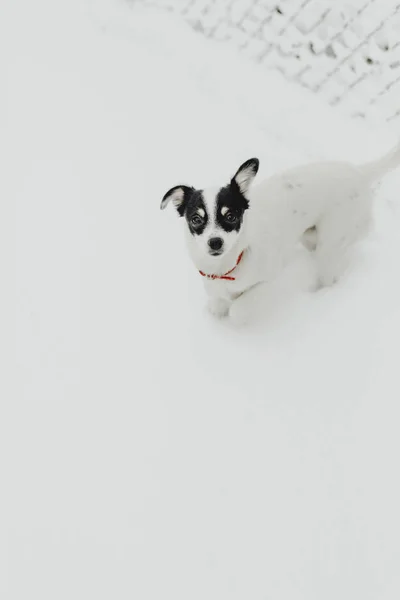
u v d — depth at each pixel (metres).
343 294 1.55
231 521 1.34
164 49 2.12
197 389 1.47
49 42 2.15
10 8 2.28
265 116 1.91
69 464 1.40
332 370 1.47
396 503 1.34
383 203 1.70
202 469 1.39
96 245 1.67
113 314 1.57
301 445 1.40
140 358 1.51
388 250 1.61
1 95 1.96
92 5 2.29
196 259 1.38
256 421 1.43
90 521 1.35
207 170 1.81
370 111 1.90
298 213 1.43
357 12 1.90
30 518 1.36
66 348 1.53
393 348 1.48
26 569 1.32
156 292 1.60
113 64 2.08
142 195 1.76
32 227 1.71
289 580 1.30
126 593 1.30
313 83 1.97
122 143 1.86
